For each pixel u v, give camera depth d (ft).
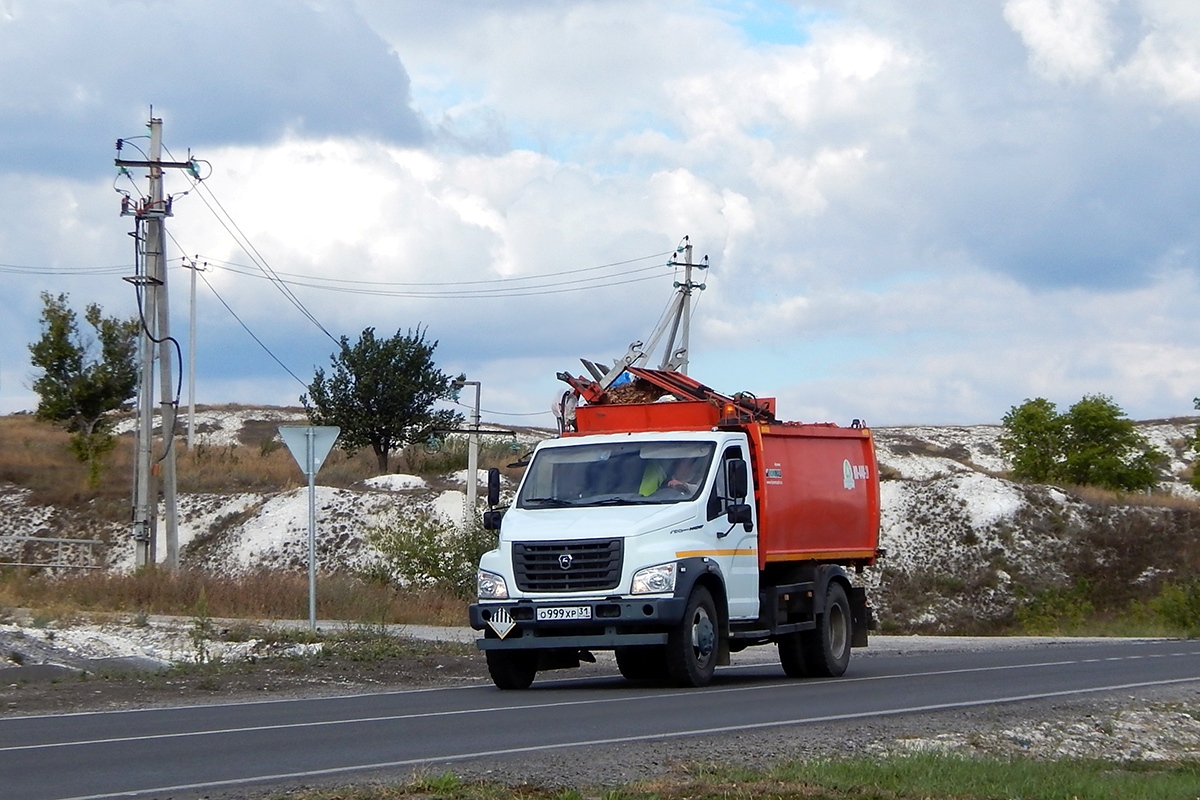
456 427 222.07
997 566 193.57
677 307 197.98
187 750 35.40
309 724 41.57
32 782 30.04
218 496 196.13
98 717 44.16
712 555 55.93
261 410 353.10
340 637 75.05
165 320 120.57
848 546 67.56
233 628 77.46
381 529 133.08
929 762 32.50
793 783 29.27
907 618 183.21
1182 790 30.55
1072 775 31.83
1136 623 149.28
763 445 60.75
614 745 36.06
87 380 188.14
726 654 57.11
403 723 41.83
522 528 55.11
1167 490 271.90
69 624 75.72
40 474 203.92
